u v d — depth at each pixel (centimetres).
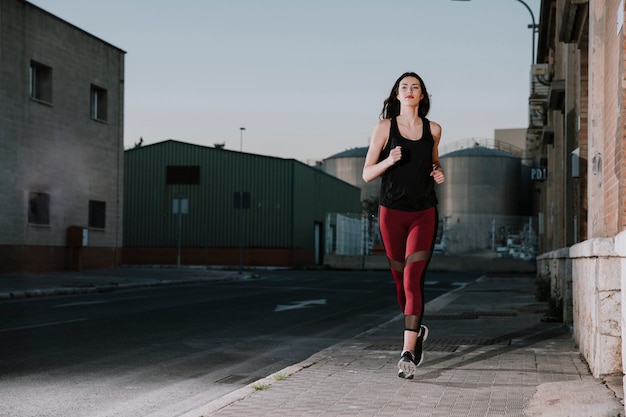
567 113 1596
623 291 480
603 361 648
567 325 1159
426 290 2503
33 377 735
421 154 639
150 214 5097
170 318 1348
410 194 643
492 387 628
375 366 751
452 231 6291
